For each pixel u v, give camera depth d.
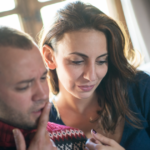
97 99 1.02
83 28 0.79
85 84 0.84
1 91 0.47
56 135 0.68
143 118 0.97
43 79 0.53
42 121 0.53
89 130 1.02
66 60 0.83
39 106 0.52
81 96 0.87
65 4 0.92
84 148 0.71
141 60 1.14
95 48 0.79
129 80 0.99
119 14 2.22
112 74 0.98
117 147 0.79
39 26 1.99
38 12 1.98
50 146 0.57
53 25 0.88
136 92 0.99
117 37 0.89
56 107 1.00
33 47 0.49
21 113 0.49
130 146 0.94
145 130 1.00
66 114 1.01
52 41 0.88
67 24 0.81
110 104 1.00
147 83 0.97
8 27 0.50
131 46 2.25
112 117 0.98
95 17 0.81
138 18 2.20
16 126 0.53
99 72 0.85
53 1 1.99
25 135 0.55
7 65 0.46
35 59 0.48
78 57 0.80
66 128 0.72
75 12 0.83
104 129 0.99
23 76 0.46
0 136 0.53
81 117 1.01
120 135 0.98
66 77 0.86
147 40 2.23
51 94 1.10
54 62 0.93
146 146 0.95
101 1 2.23
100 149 0.73
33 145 0.52
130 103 0.98
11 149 0.54
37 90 0.49
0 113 0.50
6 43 0.46
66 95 0.99
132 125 0.94
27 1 1.94
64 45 0.82
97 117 1.01
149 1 2.22
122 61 0.95
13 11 1.92
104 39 0.83
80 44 0.78
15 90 0.47
